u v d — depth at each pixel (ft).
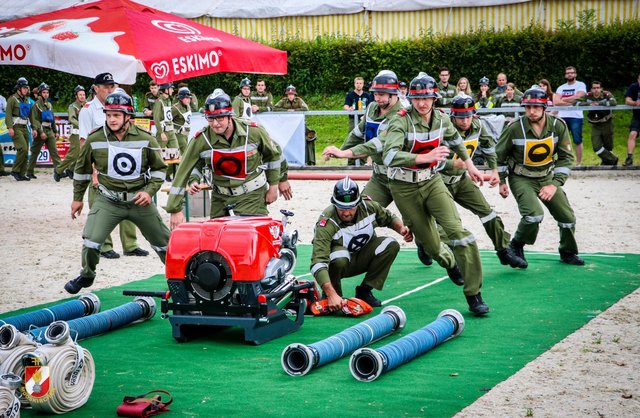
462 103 30.86
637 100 63.46
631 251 36.37
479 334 24.11
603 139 64.59
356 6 91.09
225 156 26.71
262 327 23.40
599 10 86.58
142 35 36.60
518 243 32.94
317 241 26.45
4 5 88.53
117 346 23.52
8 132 74.49
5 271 34.76
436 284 30.81
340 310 26.40
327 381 20.10
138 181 27.84
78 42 36.01
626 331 24.13
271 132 66.90
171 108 62.13
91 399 19.21
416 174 25.91
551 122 31.94
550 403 18.51
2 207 53.52
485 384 19.79
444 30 90.22
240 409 18.29
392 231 43.21
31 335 20.58
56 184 65.98
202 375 20.75
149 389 19.77
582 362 21.36
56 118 76.28
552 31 86.53
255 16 93.40
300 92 94.17
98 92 34.99
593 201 49.78
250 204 27.27
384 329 23.56
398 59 89.97
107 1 39.93
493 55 86.22
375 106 31.22
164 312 23.70
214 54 38.01
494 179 32.09
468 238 25.98
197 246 23.18
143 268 35.29
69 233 44.06
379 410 18.08
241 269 22.76
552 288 29.58
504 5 88.53
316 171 66.95
